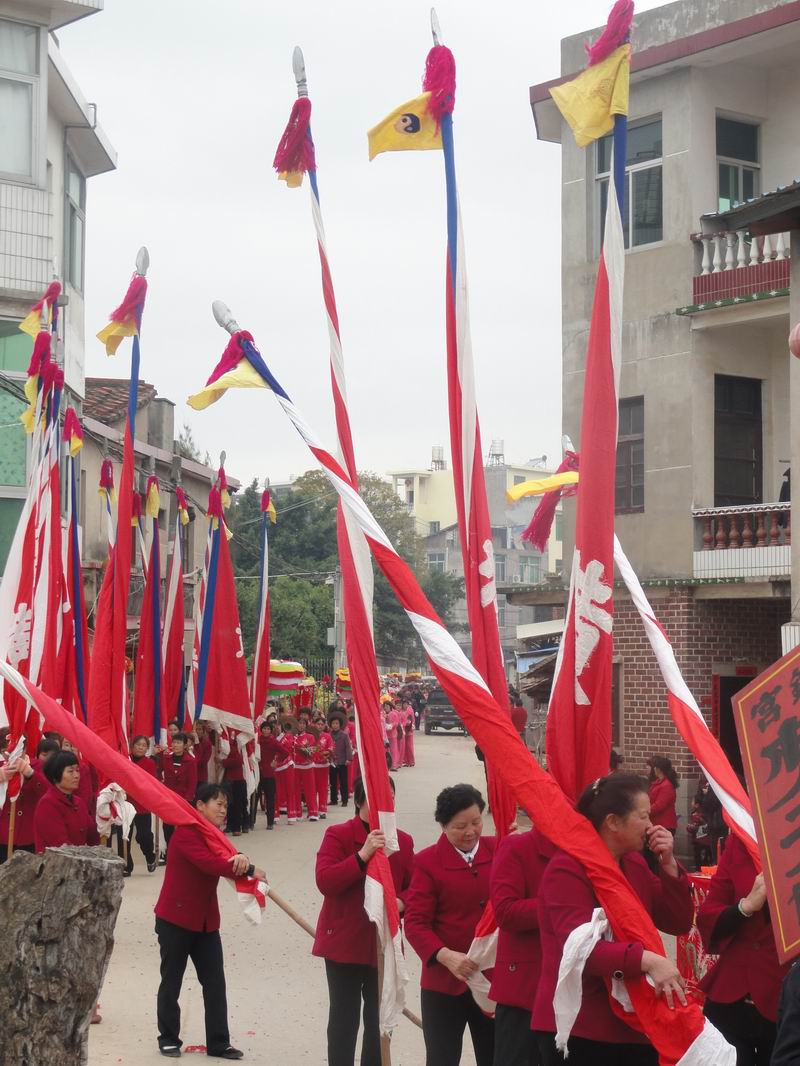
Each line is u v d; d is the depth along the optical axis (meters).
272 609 51.50
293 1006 11.20
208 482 41.62
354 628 8.13
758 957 6.69
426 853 7.49
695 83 20.11
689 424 19.89
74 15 23.70
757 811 5.36
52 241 23.55
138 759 19.02
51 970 6.06
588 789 5.67
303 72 8.63
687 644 19.56
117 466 33.28
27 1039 6.02
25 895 6.16
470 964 7.02
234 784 24.00
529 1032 6.42
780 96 20.59
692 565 19.69
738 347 20.28
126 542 15.38
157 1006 9.67
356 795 8.27
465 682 6.57
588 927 5.20
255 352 8.42
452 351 8.05
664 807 14.71
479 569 7.86
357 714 8.06
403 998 7.67
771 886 5.23
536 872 6.44
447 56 8.20
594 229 21.48
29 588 14.33
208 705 21.41
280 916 15.69
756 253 19.34
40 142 23.42
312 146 8.66
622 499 20.80
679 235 20.19
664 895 5.81
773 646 20.23
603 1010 5.29
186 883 9.51
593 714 6.95
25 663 14.22
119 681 15.35
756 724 5.46
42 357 14.55
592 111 7.32
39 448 14.62
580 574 7.06
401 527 75.12
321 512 59.34
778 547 18.67
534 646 33.22
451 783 34.47
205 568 22.38
